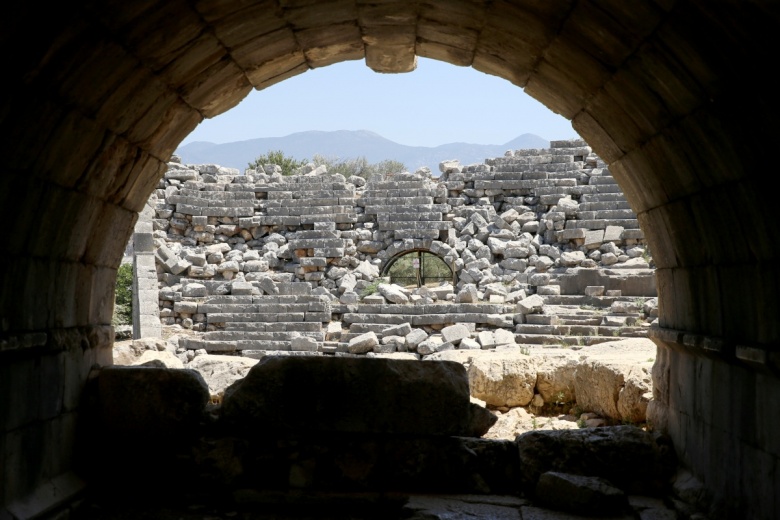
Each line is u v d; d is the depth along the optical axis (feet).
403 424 24.31
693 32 16.05
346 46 28.60
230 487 24.31
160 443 24.79
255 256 97.19
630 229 91.97
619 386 32.83
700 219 20.51
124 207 25.86
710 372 21.15
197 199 100.73
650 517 21.15
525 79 28.78
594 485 22.20
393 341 71.67
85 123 19.95
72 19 16.31
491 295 83.05
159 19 19.34
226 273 93.97
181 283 90.38
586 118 26.84
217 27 22.44
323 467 24.31
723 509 19.76
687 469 23.16
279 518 22.88
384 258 97.19
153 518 22.27
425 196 99.76
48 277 21.04
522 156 102.83
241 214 100.83
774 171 15.60
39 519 19.80
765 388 17.28
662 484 23.71
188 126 27.96
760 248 17.11
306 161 169.99
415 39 28.30
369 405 24.36
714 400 20.76
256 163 152.35
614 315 72.59
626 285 79.41
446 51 29.14
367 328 76.28
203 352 74.49
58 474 22.30
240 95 29.55
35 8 14.98
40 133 17.93
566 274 83.92
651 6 16.71
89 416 24.59
